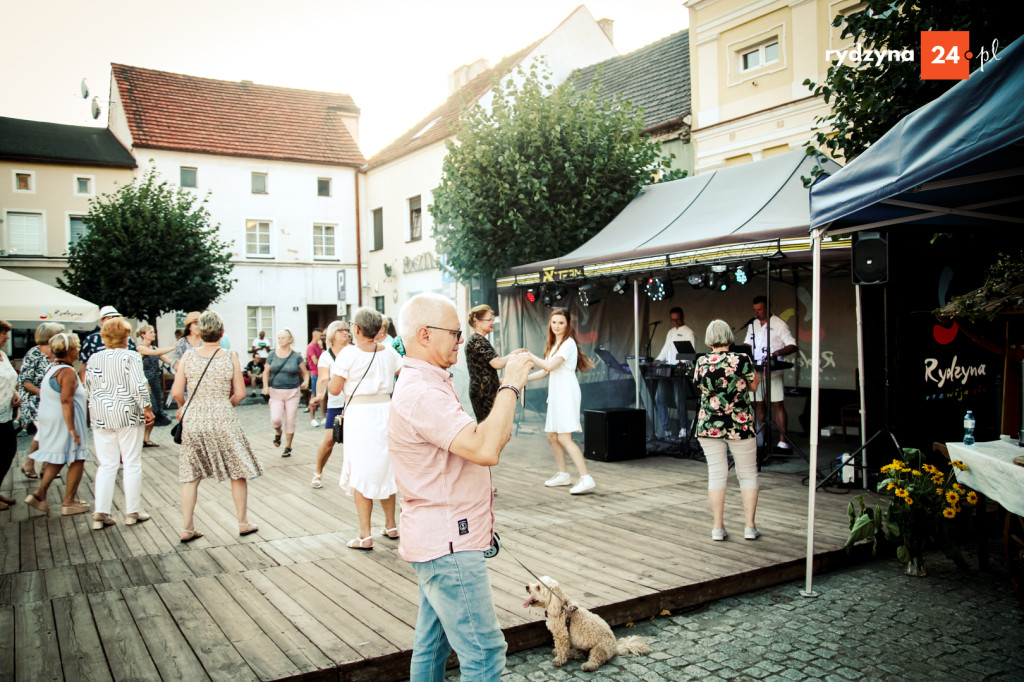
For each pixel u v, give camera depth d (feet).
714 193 32.60
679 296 41.91
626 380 36.50
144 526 19.31
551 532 18.28
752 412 17.28
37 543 17.72
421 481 7.91
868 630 13.05
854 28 22.43
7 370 21.29
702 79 47.85
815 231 14.57
